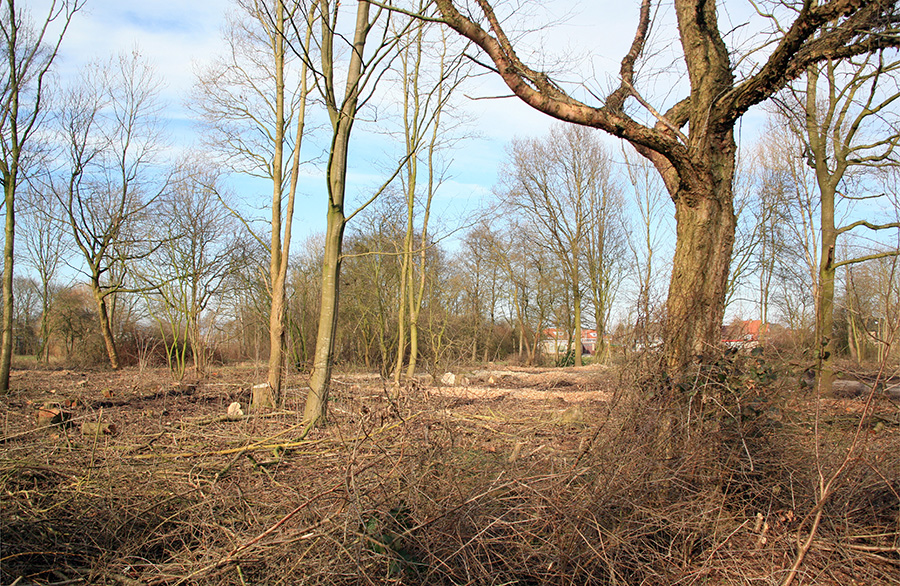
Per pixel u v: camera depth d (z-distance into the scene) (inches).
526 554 137.3
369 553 127.3
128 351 1008.9
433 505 140.9
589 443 166.4
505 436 248.4
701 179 195.2
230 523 159.0
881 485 166.7
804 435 181.3
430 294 854.5
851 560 146.8
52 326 1093.8
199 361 778.2
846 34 181.0
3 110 491.2
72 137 871.1
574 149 1261.1
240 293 899.4
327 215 333.1
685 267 197.2
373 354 895.7
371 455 174.9
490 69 206.4
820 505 139.7
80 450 242.2
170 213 758.5
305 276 1007.0
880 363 158.6
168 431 297.6
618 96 229.5
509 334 1481.3
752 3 222.5
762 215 799.7
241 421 325.4
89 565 140.7
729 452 166.9
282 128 476.7
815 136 437.4
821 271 402.0
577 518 136.5
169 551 146.5
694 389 167.0
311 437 277.3
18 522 149.6
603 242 1246.9
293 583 125.6
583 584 136.2
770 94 189.2
